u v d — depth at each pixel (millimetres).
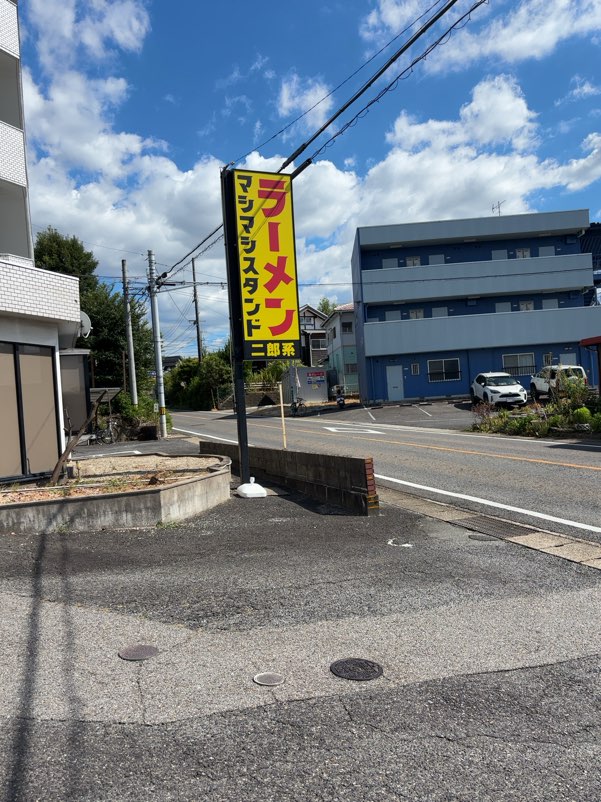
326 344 61938
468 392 37031
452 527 7582
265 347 10336
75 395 19438
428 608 4727
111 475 10742
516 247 38781
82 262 40125
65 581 5520
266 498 10047
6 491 8758
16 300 10344
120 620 4555
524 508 8516
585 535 6906
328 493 9508
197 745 2906
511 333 36438
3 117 12539
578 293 38656
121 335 38812
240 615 4641
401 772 2674
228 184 10414
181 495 8398
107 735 3002
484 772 2666
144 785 2609
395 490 10609
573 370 28172
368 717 3139
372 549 6590
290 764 2744
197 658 3891
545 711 3176
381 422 27922
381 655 3898
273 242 10406
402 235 37312
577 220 37344
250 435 24203
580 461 12594
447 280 37312
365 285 37344
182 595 5117
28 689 3482
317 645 4070
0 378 10305
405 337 36656
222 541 7070
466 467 12664
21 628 4402
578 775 2637
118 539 7172
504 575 5531
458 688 3441
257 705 3283
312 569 5852
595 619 4418
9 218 12742
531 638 4109
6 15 12195
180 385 70875
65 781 2639
